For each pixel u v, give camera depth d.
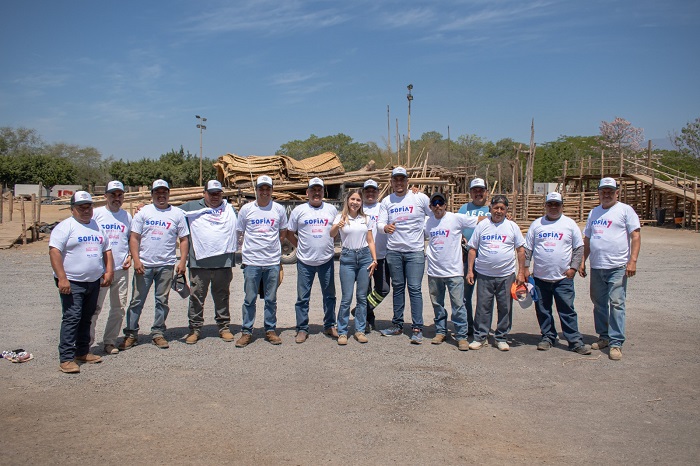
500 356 6.51
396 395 5.20
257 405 4.93
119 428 4.41
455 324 6.82
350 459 3.91
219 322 7.17
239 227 6.98
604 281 6.64
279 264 7.02
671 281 12.67
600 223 6.62
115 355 6.44
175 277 6.87
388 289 7.53
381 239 7.40
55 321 8.25
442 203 6.77
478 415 4.74
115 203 6.59
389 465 3.83
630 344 7.04
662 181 32.72
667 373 5.87
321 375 5.77
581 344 6.61
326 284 7.20
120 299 6.51
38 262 16.11
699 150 49.31
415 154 56.72
